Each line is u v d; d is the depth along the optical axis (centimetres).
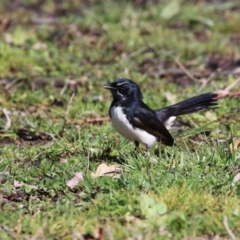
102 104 1489
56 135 1327
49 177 1116
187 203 963
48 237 906
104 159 1184
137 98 1221
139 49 1841
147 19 2088
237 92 1494
